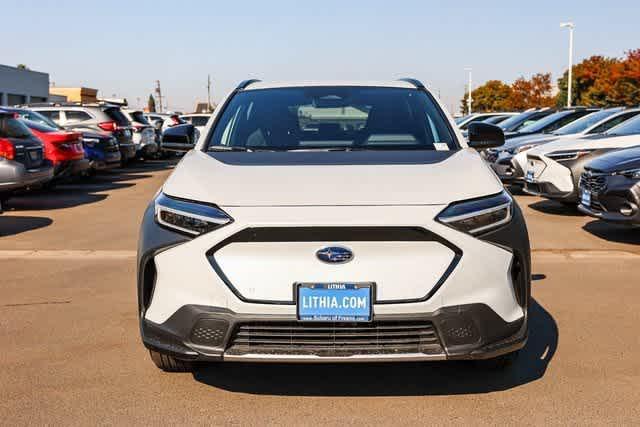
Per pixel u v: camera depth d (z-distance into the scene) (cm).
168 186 340
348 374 376
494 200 320
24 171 998
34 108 1727
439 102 454
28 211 1065
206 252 306
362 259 300
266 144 409
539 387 358
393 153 386
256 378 372
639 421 318
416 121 430
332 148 403
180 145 471
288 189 322
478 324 305
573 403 338
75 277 616
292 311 300
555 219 968
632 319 480
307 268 300
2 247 762
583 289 564
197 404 339
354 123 427
